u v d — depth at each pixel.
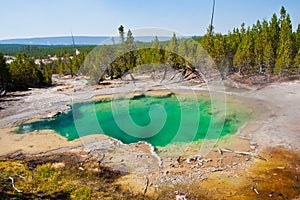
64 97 31.16
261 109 21.98
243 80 34.00
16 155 14.31
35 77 41.81
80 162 12.65
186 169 11.75
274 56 37.34
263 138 15.59
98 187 10.16
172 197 9.73
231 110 20.88
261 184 10.58
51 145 15.80
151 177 11.06
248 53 37.91
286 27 38.78
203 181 10.80
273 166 12.12
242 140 15.39
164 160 12.48
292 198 9.59
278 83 33.28
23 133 18.70
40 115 23.72
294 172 11.52
